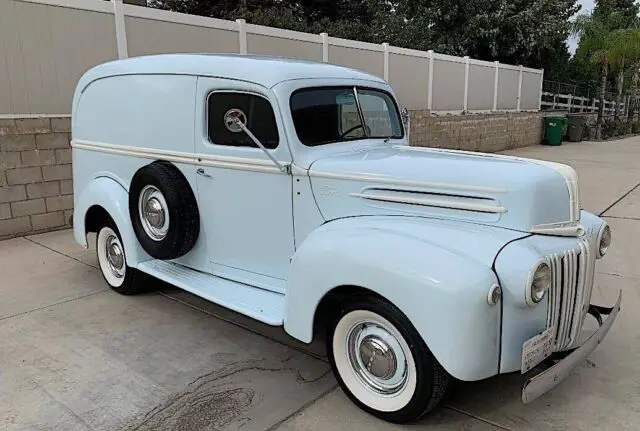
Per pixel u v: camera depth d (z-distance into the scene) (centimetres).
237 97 366
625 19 2825
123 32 732
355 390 303
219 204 390
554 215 288
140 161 442
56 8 669
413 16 2202
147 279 476
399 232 287
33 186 688
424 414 283
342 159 340
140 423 294
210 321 428
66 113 704
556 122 1908
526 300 251
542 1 2134
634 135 2502
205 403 312
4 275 539
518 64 2264
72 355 372
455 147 1495
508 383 329
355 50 1133
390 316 271
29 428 290
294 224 353
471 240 271
